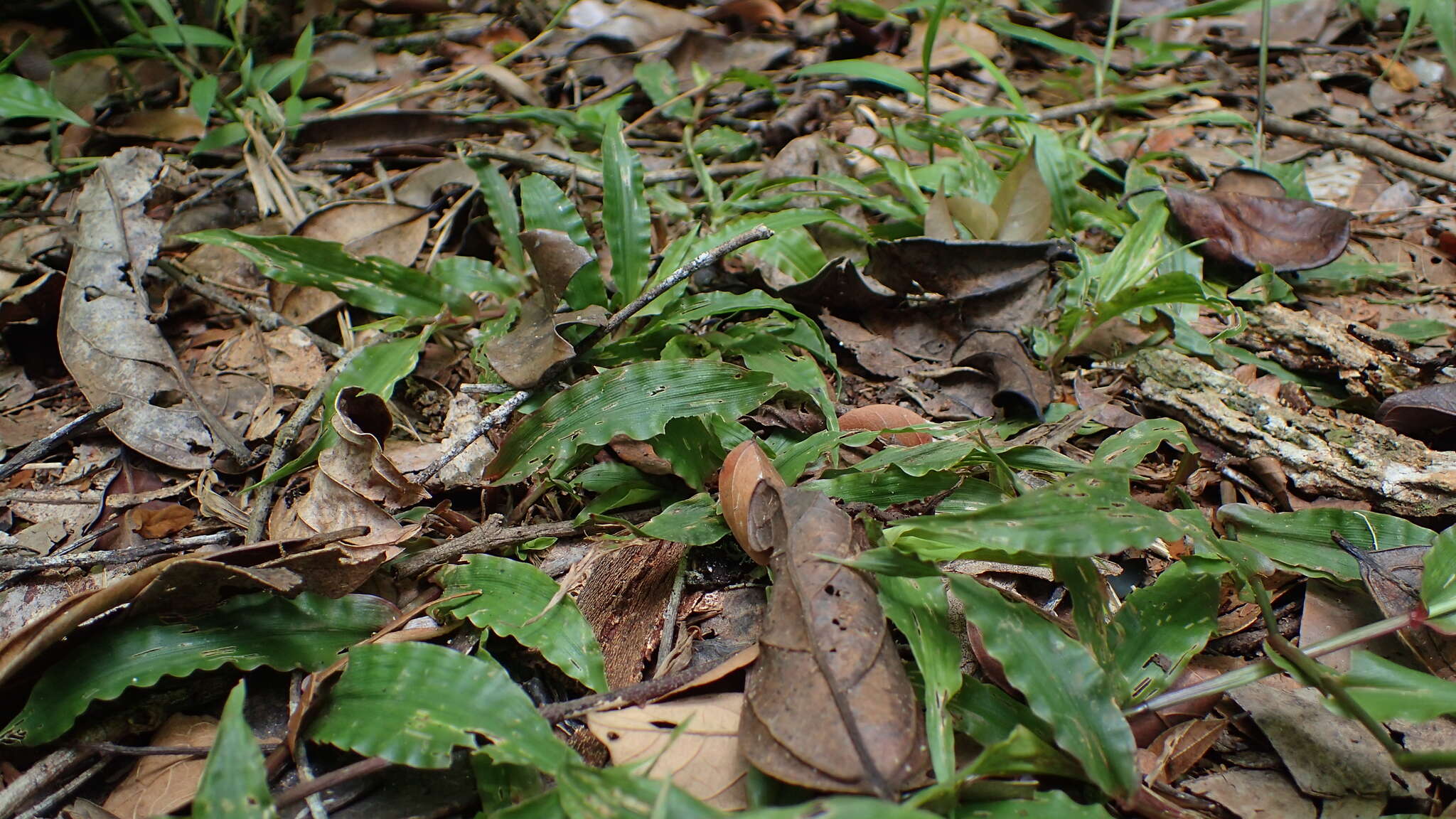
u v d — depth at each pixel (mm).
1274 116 1143
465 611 783
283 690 782
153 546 816
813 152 1048
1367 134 1151
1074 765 736
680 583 803
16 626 799
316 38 1298
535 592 788
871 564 736
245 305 939
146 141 1106
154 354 898
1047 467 822
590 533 828
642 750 744
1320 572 793
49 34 1222
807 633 729
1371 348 904
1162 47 1205
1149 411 901
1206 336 938
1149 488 857
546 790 742
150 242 935
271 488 842
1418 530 803
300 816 747
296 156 1086
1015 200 952
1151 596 774
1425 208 1056
